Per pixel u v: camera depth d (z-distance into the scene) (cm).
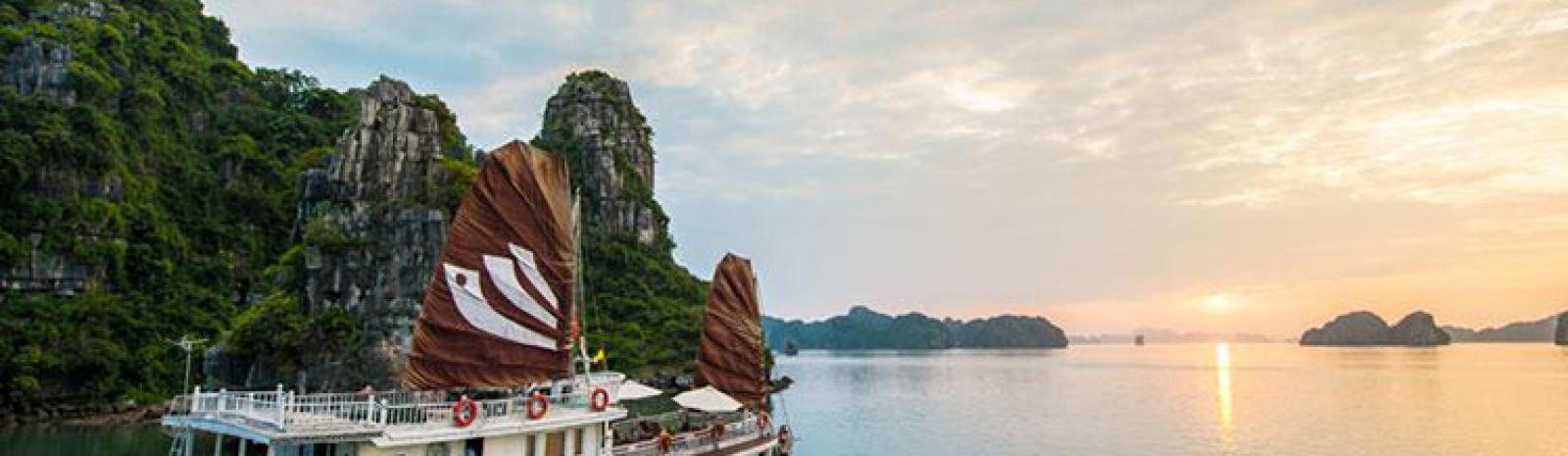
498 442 2384
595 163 15925
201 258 9881
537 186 2628
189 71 11825
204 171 11094
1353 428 6675
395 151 9675
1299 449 5588
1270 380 13025
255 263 10406
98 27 10781
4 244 7681
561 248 2681
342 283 8681
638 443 3006
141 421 7100
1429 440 5972
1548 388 10794
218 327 8919
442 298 2394
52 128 8625
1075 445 5766
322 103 13775
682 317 12975
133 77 10825
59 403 7081
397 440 2144
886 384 12625
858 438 6091
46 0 11144
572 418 2562
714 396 3722
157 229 9412
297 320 8025
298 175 11075
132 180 9525
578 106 17162
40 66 9700
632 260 14588
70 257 8194
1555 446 5669
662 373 11469
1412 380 12725
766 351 11850
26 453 5069
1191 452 5462
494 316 2484
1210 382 12625
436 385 2345
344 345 8012
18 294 7756
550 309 2627
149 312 8550
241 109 12619
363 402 2356
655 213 16788
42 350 7188
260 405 2311
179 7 13125
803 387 11956
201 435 5356
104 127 9306
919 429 6669
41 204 8169
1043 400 9400
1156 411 8056
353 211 9212
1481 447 5650
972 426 6850
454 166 9994
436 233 8956
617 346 11562
